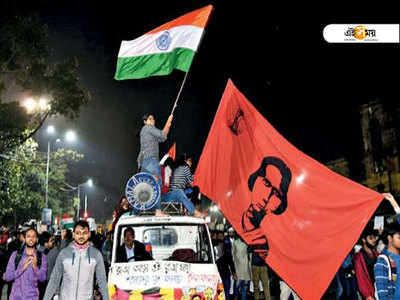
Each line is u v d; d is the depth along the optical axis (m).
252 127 6.68
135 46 8.91
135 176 7.84
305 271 5.82
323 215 5.87
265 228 6.23
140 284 6.75
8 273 7.29
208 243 7.83
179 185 8.79
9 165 24.45
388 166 29.12
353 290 11.70
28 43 15.95
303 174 6.14
